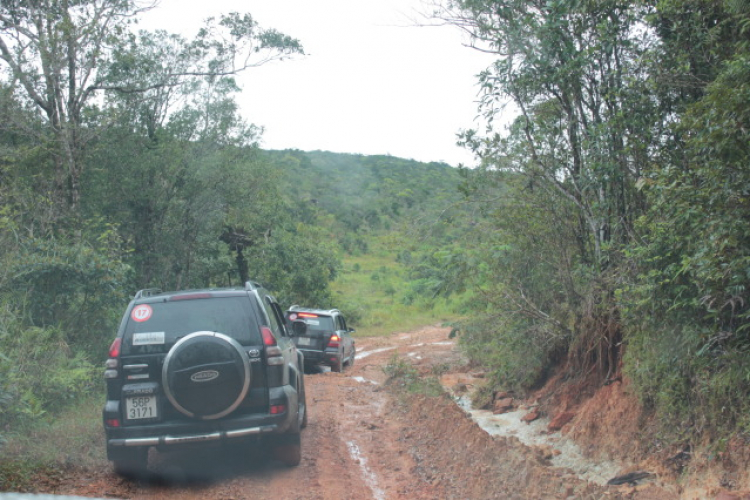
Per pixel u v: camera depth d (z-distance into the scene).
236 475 6.48
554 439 8.11
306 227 28.53
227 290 6.46
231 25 17.50
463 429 7.90
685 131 6.77
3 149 13.08
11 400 7.11
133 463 6.16
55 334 9.76
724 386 5.57
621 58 8.27
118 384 5.99
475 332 13.00
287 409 6.18
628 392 7.23
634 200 8.19
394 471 6.92
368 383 14.18
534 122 9.08
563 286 9.65
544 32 8.34
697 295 5.98
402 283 44.41
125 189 17.25
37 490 5.51
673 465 5.79
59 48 14.01
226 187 19.00
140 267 17.83
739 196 5.25
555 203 9.61
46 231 12.41
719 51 7.08
